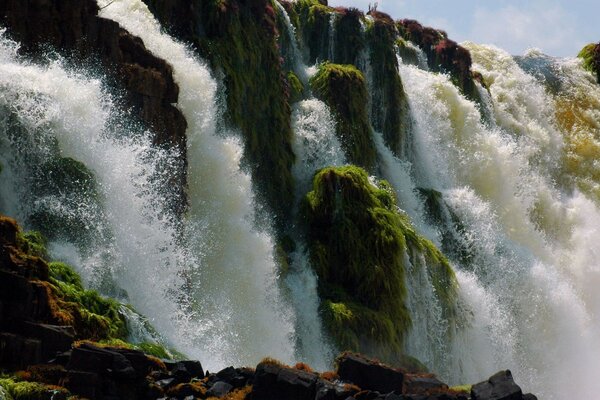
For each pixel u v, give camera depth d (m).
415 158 53.59
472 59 68.88
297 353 37.12
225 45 41.69
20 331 19.19
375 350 38.25
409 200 49.59
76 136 29.33
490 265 50.25
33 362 18.70
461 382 42.94
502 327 45.88
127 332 24.45
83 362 18.69
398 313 40.00
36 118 28.08
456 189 53.91
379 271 40.19
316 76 48.88
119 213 29.92
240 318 35.47
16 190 27.11
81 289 24.31
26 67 29.36
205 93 37.69
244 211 37.66
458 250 49.75
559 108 68.75
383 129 52.38
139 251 29.98
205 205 36.34
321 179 41.91
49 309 21.05
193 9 41.19
